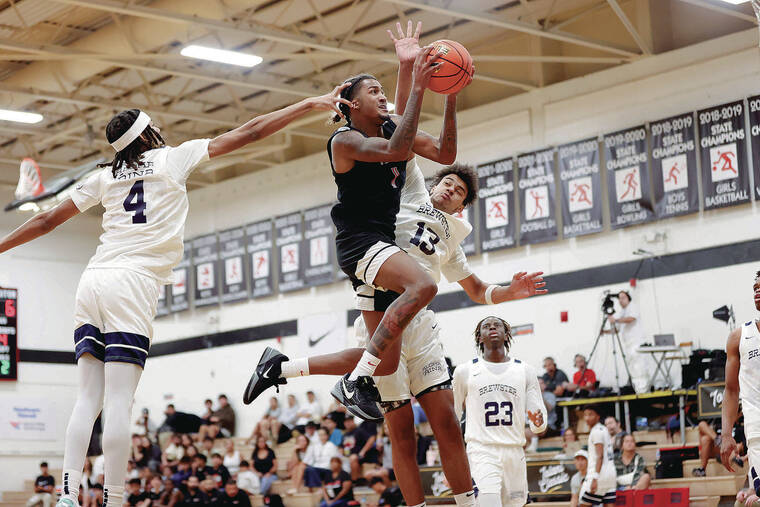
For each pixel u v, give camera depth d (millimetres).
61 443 25844
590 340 17984
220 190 25641
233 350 24625
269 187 24469
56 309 26344
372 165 4703
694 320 16734
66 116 23844
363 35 19953
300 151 24453
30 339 25750
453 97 4840
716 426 13805
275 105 23391
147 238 4688
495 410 8617
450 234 5832
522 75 19906
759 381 7125
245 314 24578
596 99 18531
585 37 17422
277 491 19500
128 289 4574
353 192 4742
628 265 17688
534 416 8672
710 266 16672
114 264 4633
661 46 18000
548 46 19531
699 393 14039
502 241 19500
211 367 25047
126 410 4480
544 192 18984
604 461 12961
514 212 19406
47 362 25938
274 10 18438
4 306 25406
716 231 16734
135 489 20531
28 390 25516
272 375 5043
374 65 21266
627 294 17484
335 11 18797
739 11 16562
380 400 5539
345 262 4777
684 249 17062
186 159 4812
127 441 4453
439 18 19375
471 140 20438
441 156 4945
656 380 16734
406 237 5441
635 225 17703
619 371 17438
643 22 18109
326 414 20859
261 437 20812
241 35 17688
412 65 5086
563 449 15844
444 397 5617
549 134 19188
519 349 19000
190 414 24000
